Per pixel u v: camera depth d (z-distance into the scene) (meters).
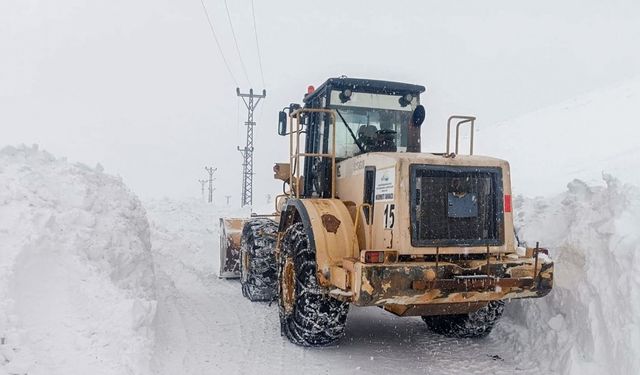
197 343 5.45
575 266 4.97
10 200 5.00
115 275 5.46
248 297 7.55
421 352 5.39
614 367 4.04
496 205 4.83
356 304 4.43
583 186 5.89
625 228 4.43
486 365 5.00
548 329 5.03
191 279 8.72
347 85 6.16
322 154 5.87
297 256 5.41
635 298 4.05
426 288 4.43
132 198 6.87
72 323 4.30
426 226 4.66
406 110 6.39
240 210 15.84
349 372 4.82
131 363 4.11
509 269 4.66
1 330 3.80
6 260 4.31
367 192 5.16
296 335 5.35
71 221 5.34
